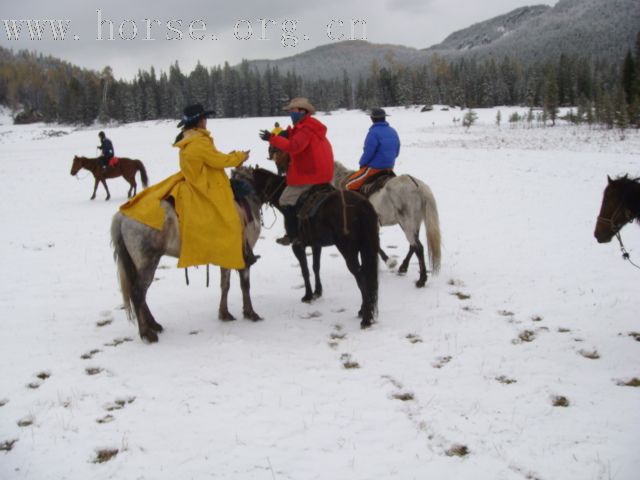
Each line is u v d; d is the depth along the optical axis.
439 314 6.64
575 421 4.22
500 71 116.62
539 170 18.89
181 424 4.41
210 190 6.06
